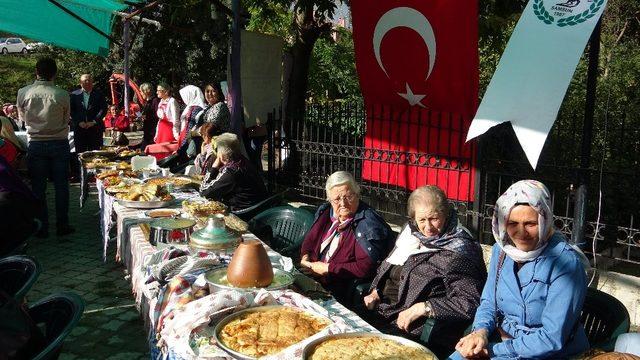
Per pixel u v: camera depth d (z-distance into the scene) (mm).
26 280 3133
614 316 2664
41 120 6391
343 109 6465
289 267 3061
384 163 5816
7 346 2080
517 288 2428
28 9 9727
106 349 4078
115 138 9242
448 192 5336
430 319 3002
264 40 7832
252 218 4906
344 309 2654
